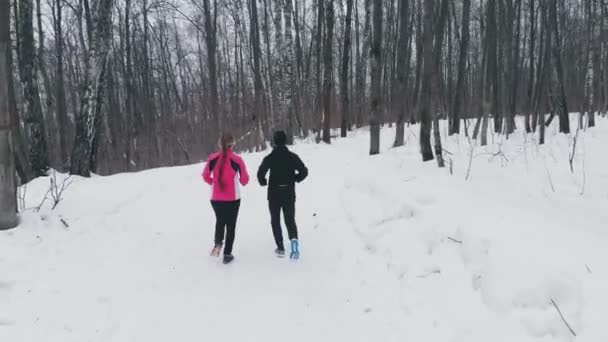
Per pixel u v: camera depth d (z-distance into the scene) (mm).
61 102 22594
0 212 5906
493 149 12094
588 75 17484
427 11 8203
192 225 7293
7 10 5840
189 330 4211
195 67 37781
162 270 5531
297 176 6098
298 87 23844
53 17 22953
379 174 7918
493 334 3438
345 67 19703
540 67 16469
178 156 25703
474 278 4074
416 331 3891
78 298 4684
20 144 10609
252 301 4785
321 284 5141
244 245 6445
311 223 7156
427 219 5309
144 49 25078
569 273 3471
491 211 5004
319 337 4074
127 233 6742
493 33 12789
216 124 22219
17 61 12281
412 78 27703
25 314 4305
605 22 22422
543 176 8102
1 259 5137
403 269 4801
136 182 10039
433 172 7699
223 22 31969
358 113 28578
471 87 28922
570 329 3100
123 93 29016
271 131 21094
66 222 6613
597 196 6539
